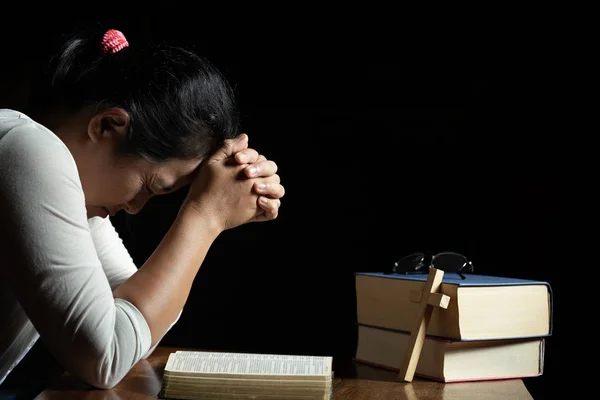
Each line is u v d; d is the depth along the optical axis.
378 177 2.29
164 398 0.95
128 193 1.08
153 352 1.34
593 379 1.96
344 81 2.32
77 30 1.08
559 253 2.06
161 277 1.04
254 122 2.37
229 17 2.39
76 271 0.95
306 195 2.34
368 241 2.30
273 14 2.37
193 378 0.95
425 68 2.25
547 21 2.11
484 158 2.18
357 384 1.08
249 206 1.10
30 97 1.08
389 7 2.28
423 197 2.24
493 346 1.12
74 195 0.98
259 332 2.36
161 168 1.06
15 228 0.93
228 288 2.38
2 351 1.09
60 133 1.04
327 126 2.34
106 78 1.02
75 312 0.95
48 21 2.40
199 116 1.05
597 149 2.03
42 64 1.07
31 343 1.17
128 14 2.43
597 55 2.04
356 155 2.31
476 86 2.19
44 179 0.94
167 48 1.08
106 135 1.03
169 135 1.03
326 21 2.33
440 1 2.23
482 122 2.19
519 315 1.12
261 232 2.37
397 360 1.19
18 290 0.95
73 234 0.96
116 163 1.05
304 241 2.35
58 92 1.04
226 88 1.12
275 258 2.36
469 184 2.19
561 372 2.00
